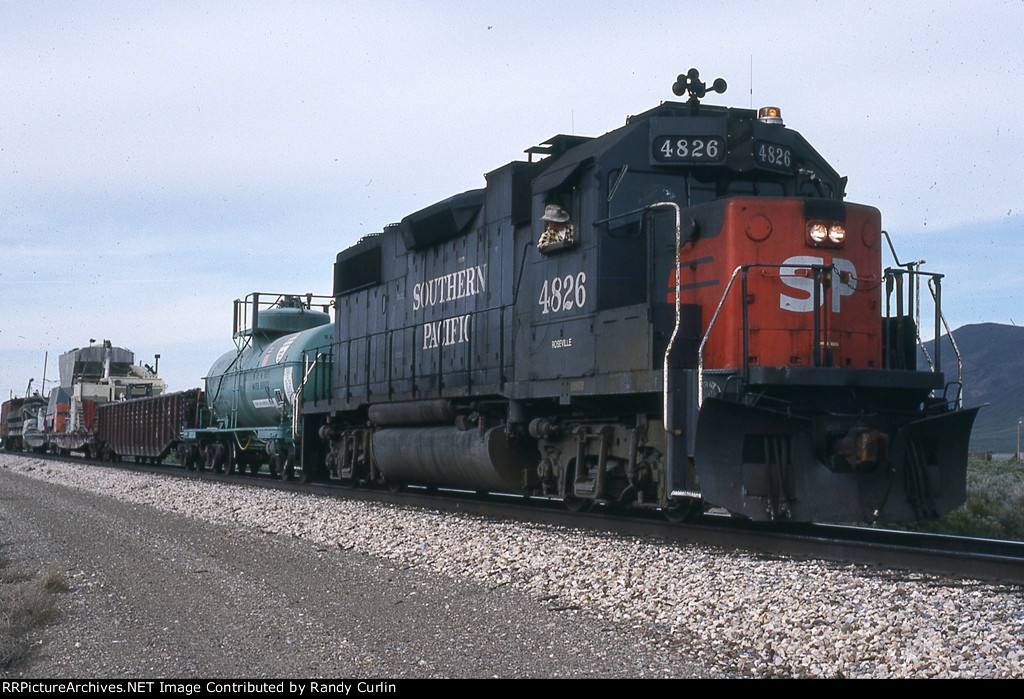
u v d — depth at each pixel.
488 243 13.41
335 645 6.12
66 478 23.62
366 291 17.80
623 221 10.59
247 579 8.47
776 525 10.53
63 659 5.99
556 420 11.73
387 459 15.68
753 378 8.92
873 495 9.12
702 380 9.16
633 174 10.64
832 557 8.40
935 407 9.71
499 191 13.20
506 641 6.13
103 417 35.75
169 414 27.83
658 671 5.37
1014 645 5.36
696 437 8.80
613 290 10.54
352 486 17.52
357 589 7.93
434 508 13.49
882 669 5.18
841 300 9.68
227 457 24.17
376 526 11.35
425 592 7.73
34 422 47.94
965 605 6.27
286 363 20.23
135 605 7.51
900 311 10.12
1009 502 14.02
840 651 5.47
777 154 10.72
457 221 14.12
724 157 10.48
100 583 8.47
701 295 9.91
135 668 5.72
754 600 6.68
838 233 9.62
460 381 13.95
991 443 170.38
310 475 19.55
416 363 15.40
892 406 9.63
